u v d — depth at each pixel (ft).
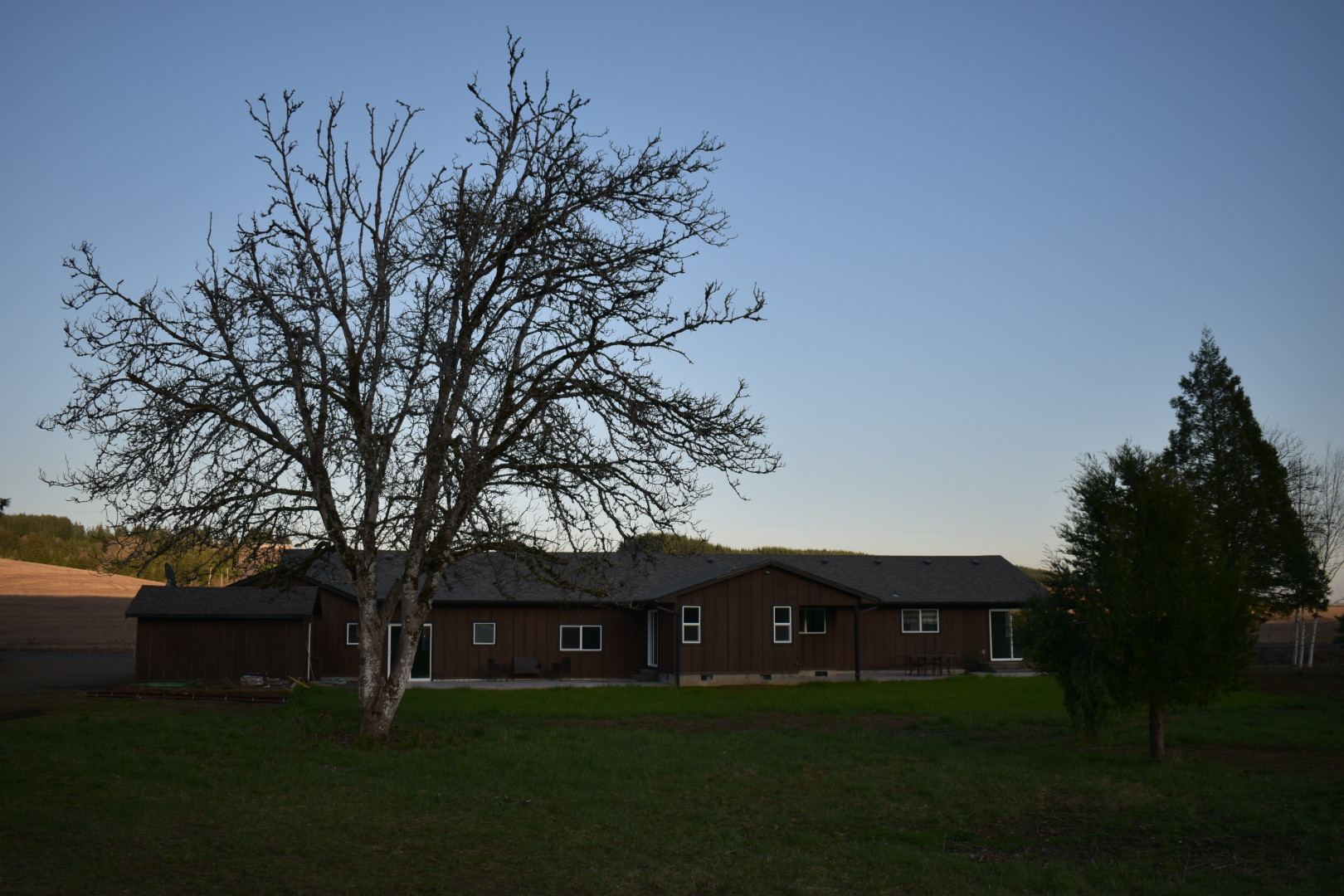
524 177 61.36
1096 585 57.36
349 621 120.06
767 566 119.85
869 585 138.00
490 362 60.08
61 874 29.76
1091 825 39.91
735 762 54.13
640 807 42.50
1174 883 30.63
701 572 134.00
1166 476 57.47
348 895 28.96
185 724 65.41
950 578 142.92
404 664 59.98
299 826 37.32
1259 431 136.87
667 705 87.04
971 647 136.56
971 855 35.29
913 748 60.23
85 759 50.03
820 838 37.27
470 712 79.36
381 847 34.73
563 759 53.93
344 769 49.90
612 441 61.52
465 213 58.29
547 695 95.76
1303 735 67.05
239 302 57.77
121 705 79.77
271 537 59.00
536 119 61.67
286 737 60.49
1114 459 58.59
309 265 61.05
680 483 60.34
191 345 57.72
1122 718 77.61
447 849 34.78
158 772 47.09
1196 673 54.39
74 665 128.16
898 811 42.24
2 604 218.59
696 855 34.68
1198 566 55.77
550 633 125.08
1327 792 45.32
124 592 250.37
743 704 88.43
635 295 59.41
